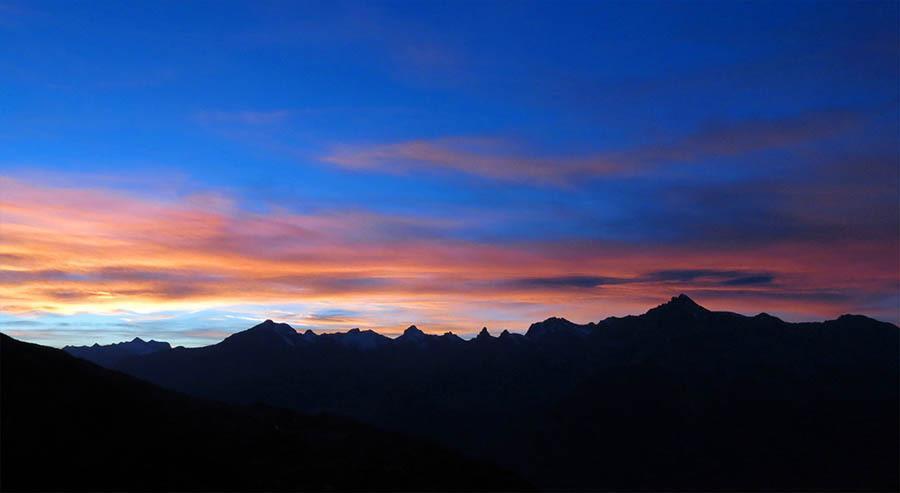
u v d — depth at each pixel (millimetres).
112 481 46469
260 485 50750
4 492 42125
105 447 50469
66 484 44625
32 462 45625
